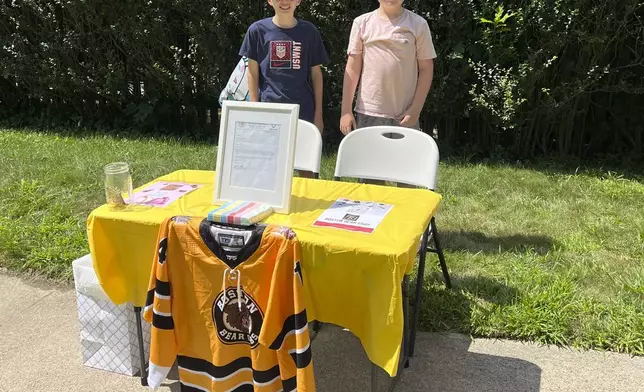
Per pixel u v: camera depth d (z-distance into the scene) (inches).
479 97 225.1
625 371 109.7
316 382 109.2
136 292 100.7
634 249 155.6
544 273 140.6
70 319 130.8
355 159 131.9
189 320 92.7
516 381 107.7
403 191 110.2
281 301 85.0
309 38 149.6
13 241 159.3
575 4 209.5
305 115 152.6
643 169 232.7
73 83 283.9
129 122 294.7
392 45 138.6
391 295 82.7
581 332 119.9
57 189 199.0
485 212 185.3
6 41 280.5
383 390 106.0
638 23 216.7
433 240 138.9
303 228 89.5
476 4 220.4
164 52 266.4
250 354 90.1
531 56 214.8
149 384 93.0
